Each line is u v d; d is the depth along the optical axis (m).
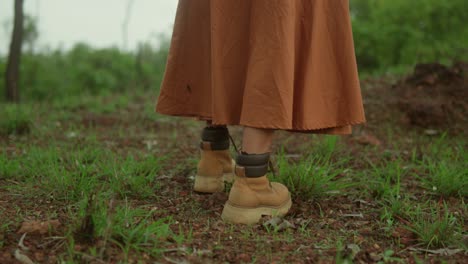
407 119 4.91
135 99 7.34
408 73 6.50
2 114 5.01
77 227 2.13
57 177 2.89
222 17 2.36
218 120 2.38
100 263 1.96
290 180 2.91
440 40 8.05
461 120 4.77
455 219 2.54
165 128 5.30
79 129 5.16
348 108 2.45
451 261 2.14
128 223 2.29
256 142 2.45
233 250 2.19
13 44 7.06
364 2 9.80
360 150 4.13
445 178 3.12
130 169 3.20
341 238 2.37
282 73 2.24
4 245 2.11
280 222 2.49
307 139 4.51
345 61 2.43
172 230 2.40
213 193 2.90
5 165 3.31
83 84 10.30
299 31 2.38
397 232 2.42
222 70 2.38
